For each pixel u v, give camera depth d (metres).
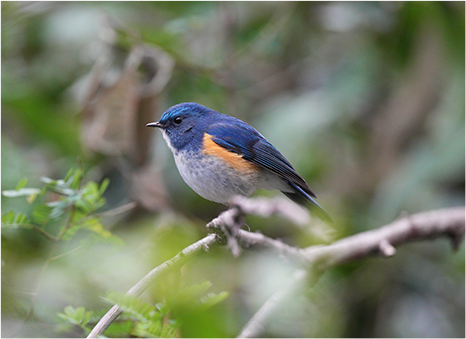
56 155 10.06
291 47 12.59
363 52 11.68
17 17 10.77
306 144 11.29
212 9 11.13
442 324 10.05
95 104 9.62
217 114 9.22
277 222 10.72
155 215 9.27
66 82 11.44
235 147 8.74
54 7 11.20
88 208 6.00
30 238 6.87
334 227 9.52
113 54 9.98
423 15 11.00
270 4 11.76
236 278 8.74
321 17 11.70
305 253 7.27
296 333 8.50
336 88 11.50
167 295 5.84
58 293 6.07
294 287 6.82
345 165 11.40
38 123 9.62
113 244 6.23
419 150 10.38
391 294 10.40
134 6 11.37
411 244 10.75
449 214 9.01
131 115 9.46
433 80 10.95
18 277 6.00
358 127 11.55
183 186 10.88
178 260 5.47
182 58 10.36
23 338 5.42
